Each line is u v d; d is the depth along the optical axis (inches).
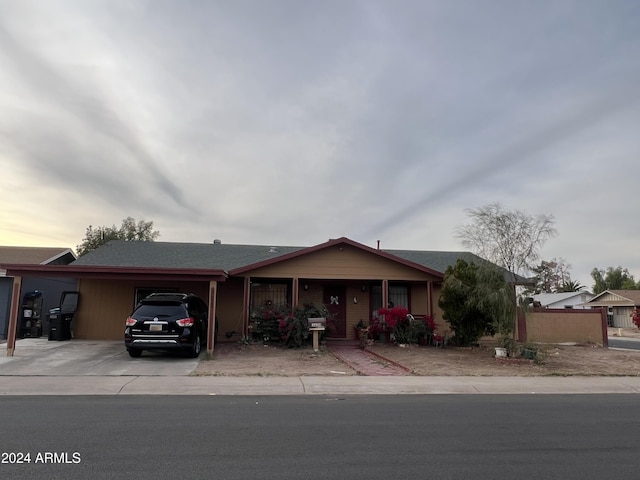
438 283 805.9
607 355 674.2
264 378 438.9
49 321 725.3
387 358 582.9
